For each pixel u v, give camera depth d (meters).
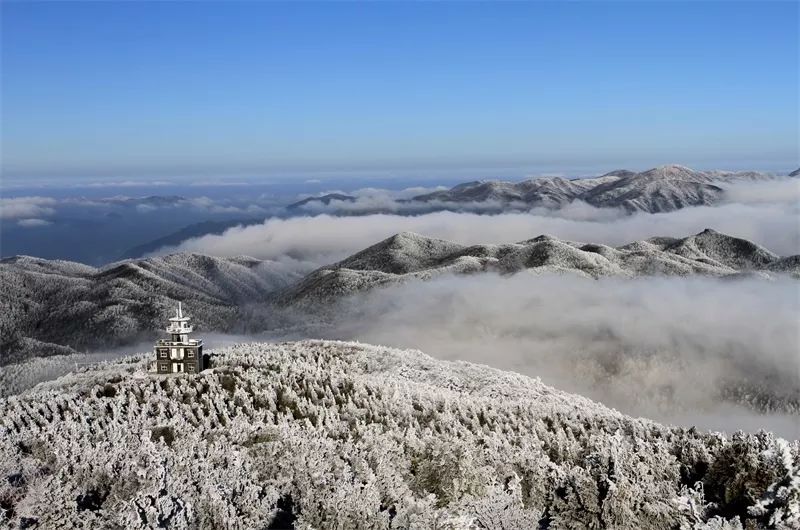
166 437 87.38
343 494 53.47
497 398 123.31
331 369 136.25
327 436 84.50
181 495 51.97
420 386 126.44
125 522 47.03
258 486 56.84
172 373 125.25
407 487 60.56
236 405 104.62
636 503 58.03
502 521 55.88
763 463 63.97
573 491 59.31
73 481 57.62
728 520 58.38
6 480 57.84
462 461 64.31
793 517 53.97
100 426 93.75
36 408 100.94
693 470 70.75
